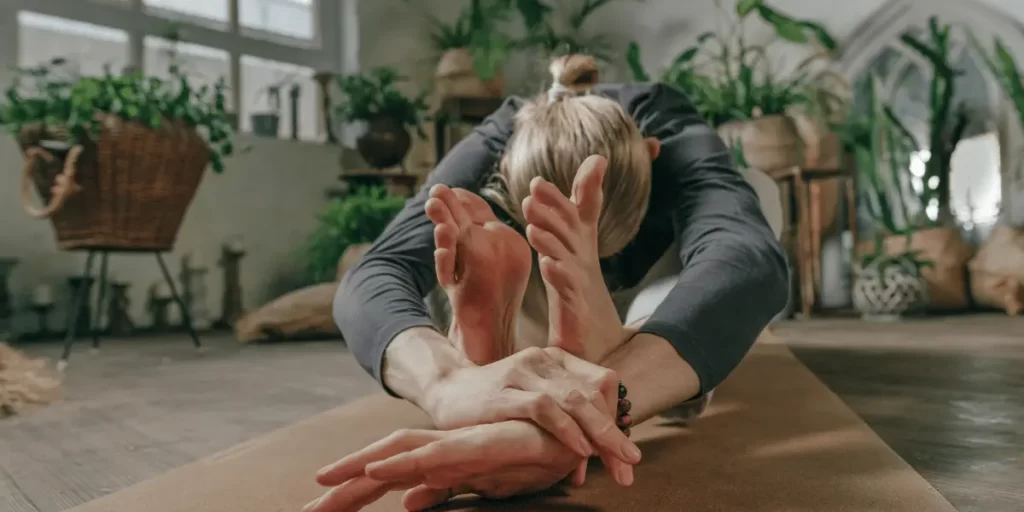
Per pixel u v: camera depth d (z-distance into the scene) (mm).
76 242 1695
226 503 576
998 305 2766
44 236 2354
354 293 707
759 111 2826
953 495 577
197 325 2705
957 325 2316
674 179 811
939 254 2891
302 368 1554
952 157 3152
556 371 461
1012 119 3008
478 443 429
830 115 3164
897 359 1522
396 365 573
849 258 3203
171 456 783
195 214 2713
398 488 439
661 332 579
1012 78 2879
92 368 1564
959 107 3137
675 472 614
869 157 3039
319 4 3236
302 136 3221
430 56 3430
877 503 528
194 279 2703
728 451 688
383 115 2910
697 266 660
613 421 447
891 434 818
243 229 2857
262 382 1338
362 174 2943
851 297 3189
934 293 2879
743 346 618
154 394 1206
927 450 738
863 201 3250
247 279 2869
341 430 850
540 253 478
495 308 510
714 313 605
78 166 1644
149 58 2748
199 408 1073
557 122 671
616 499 539
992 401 1028
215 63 2912
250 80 3037
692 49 3184
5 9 2402
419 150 3344
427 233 784
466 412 463
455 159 866
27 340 2232
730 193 768
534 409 432
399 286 699
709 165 805
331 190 3158
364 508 534
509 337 528
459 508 522
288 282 2998
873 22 3150
